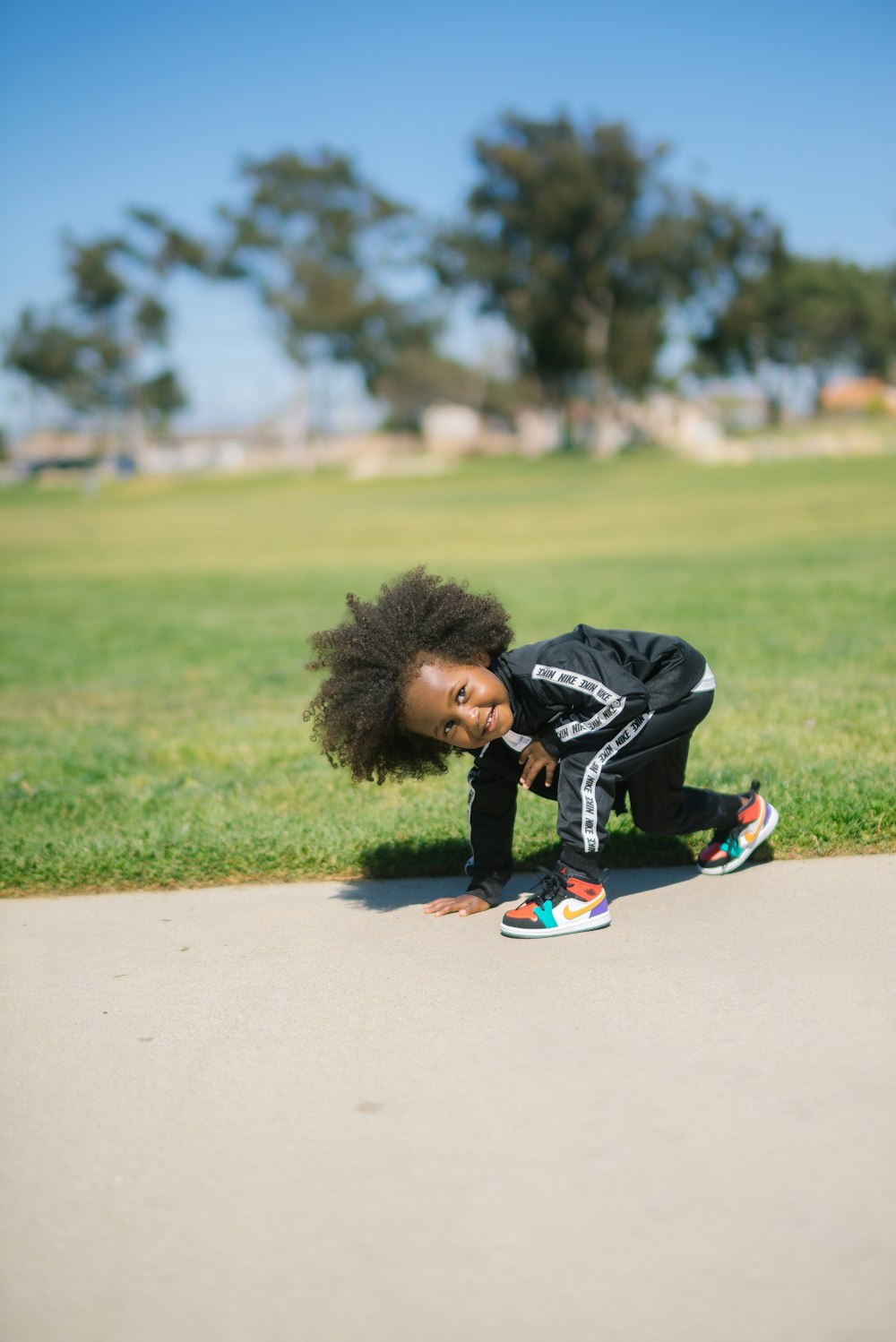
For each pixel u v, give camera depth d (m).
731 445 46.62
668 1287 1.76
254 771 4.96
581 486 35.91
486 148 51.84
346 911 3.45
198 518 32.16
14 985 3.01
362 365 68.81
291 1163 2.13
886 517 19.03
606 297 54.31
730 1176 2.02
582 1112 2.25
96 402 79.31
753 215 56.00
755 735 4.97
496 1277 1.81
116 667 8.33
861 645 7.18
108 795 4.65
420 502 33.50
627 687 2.97
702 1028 2.56
